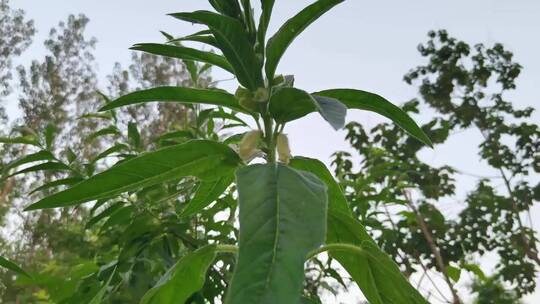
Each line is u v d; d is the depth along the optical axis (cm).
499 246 148
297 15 26
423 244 121
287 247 19
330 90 28
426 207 128
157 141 55
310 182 22
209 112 55
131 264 47
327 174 32
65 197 26
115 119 59
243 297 18
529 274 142
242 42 27
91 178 25
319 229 20
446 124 150
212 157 27
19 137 49
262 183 21
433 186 136
